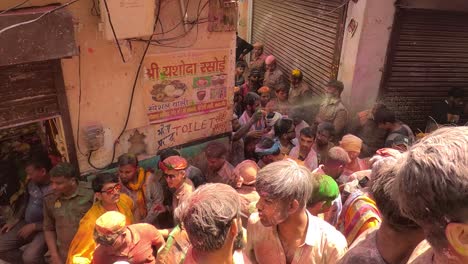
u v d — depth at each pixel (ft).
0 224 14.57
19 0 11.21
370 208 8.35
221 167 14.29
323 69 23.90
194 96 16.20
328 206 8.92
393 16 19.20
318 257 7.09
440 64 20.51
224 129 17.61
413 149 3.31
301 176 6.64
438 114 20.57
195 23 15.10
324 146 15.53
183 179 11.87
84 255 10.78
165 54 14.83
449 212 2.95
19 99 12.25
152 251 10.44
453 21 19.63
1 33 9.87
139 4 12.35
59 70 12.71
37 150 15.81
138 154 15.69
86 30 12.92
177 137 16.42
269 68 26.71
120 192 12.65
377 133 17.78
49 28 10.62
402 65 20.15
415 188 3.11
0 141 15.06
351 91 20.53
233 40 16.38
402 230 4.53
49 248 12.34
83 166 14.34
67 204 11.96
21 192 14.96
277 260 7.38
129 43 13.83
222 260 5.59
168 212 13.89
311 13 24.94
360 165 13.93
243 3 36.76
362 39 19.48
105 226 9.17
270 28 32.19
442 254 3.21
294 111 21.58
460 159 2.93
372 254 4.88
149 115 15.34
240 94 23.97
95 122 14.14
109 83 13.99
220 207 5.38
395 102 20.80
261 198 6.55
